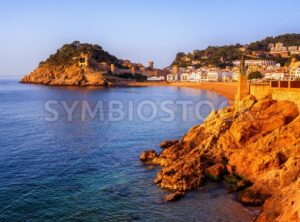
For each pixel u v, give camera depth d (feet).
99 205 128.67
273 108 174.70
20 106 466.70
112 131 271.69
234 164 150.51
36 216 120.47
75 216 120.47
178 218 118.11
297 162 115.24
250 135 161.68
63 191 141.69
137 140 237.04
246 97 205.26
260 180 128.77
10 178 156.76
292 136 144.25
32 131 269.23
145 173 162.71
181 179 142.72
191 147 179.42
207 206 125.80
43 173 164.14
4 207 126.82
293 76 599.16
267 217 104.06
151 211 123.54
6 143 224.74
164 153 183.62
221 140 166.09
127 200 132.67
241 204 126.41
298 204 92.63
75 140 236.43
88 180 154.30
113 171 166.40
